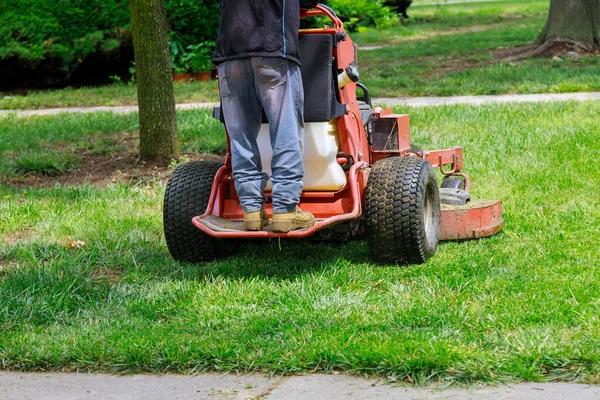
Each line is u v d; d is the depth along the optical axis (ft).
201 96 60.03
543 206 28.45
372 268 23.36
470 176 32.78
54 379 17.48
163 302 21.40
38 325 20.62
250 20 20.68
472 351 16.76
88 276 23.90
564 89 53.21
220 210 23.80
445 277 21.86
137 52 38.99
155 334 18.88
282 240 26.50
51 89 73.05
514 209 28.30
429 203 24.50
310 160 22.39
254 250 25.94
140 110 39.60
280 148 21.08
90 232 28.45
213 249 24.67
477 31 108.88
